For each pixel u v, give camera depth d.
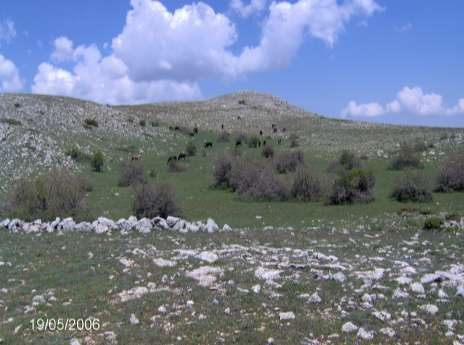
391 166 55.03
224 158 49.38
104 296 11.86
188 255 15.51
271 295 11.34
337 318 10.05
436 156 58.88
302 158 57.38
